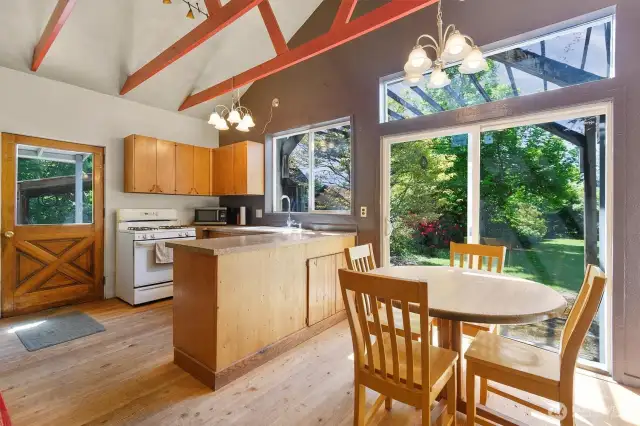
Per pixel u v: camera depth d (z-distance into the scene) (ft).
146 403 5.74
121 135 12.98
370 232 10.62
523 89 8.00
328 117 11.87
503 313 3.96
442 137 9.24
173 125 14.78
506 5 7.90
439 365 4.44
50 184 11.26
